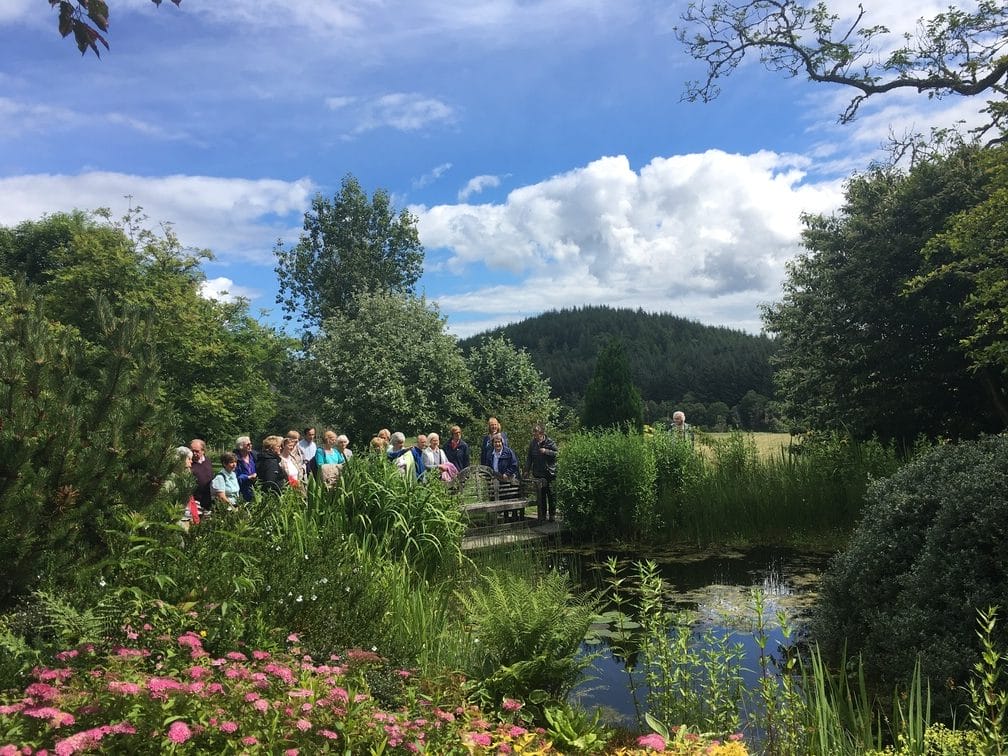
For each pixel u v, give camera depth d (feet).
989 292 26.58
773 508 30.96
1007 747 7.76
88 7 8.23
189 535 11.55
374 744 7.16
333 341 82.17
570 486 31.14
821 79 35.78
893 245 37.93
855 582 14.70
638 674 14.26
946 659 11.76
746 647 15.96
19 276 11.68
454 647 13.25
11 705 6.35
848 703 10.25
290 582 12.01
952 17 31.63
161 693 6.50
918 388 38.32
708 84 38.24
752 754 9.37
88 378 12.33
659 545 30.01
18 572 9.93
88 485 10.78
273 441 25.35
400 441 30.63
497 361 83.97
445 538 19.66
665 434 35.78
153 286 68.33
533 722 10.76
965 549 12.55
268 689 7.61
